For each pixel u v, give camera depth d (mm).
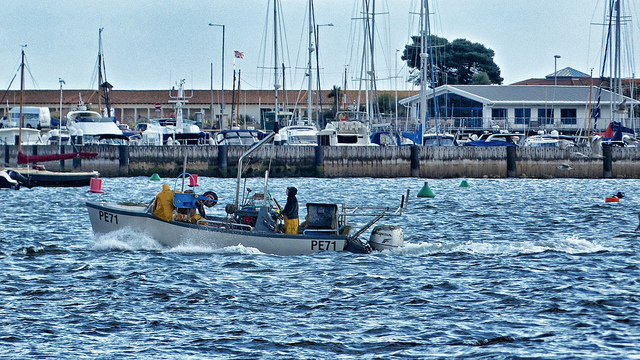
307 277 71562
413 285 68688
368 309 60750
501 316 58594
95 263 77375
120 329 55031
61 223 112438
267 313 59469
